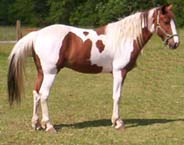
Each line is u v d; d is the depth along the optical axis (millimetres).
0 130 8641
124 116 10039
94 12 38500
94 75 15969
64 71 16734
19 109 10555
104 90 13305
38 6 44125
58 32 8359
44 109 8445
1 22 46906
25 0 44594
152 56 20438
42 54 8266
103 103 11461
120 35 8555
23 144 7742
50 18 41688
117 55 8570
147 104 11414
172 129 8852
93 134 8391
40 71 8438
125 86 14016
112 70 8711
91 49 8445
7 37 28484
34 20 43344
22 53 8320
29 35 8469
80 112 10383
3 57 19828
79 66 8555
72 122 9391
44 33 8367
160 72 16891
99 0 38312
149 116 10062
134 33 8570
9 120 9461
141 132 8586
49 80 8336
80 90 13273
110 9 35406
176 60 19594
